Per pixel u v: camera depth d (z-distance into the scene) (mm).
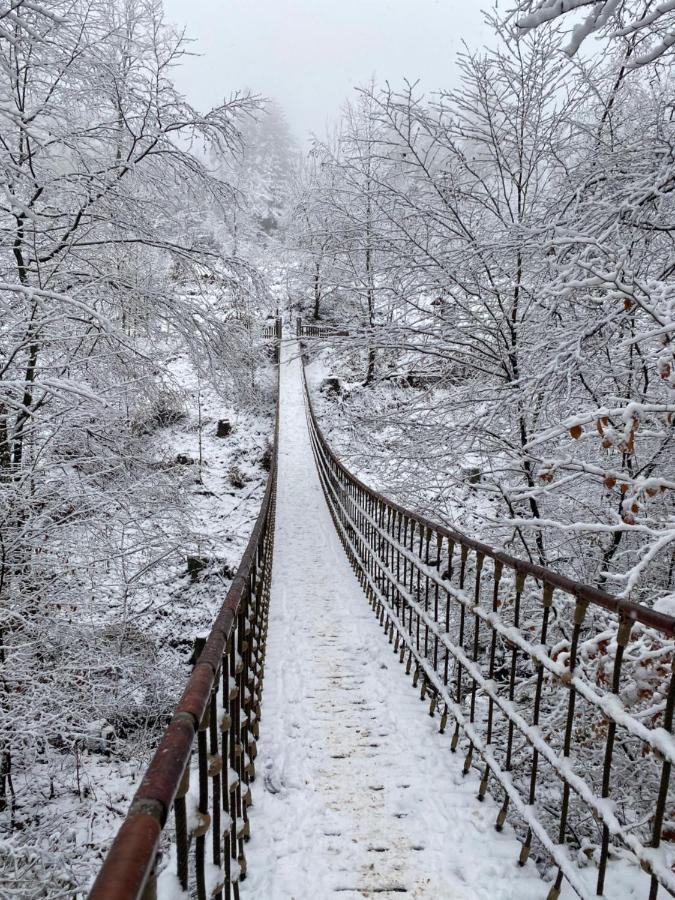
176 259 7844
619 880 2395
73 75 6609
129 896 763
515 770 4441
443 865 2643
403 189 7750
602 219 4203
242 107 7367
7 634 6758
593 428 5301
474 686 3244
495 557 3000
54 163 7125
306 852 2730
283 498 16281
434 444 7168
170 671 9344
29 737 6590
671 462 5441
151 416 9477
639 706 3346
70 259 7551
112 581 8516
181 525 8461
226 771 2098
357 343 7633
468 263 6328
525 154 7195
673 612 2574
